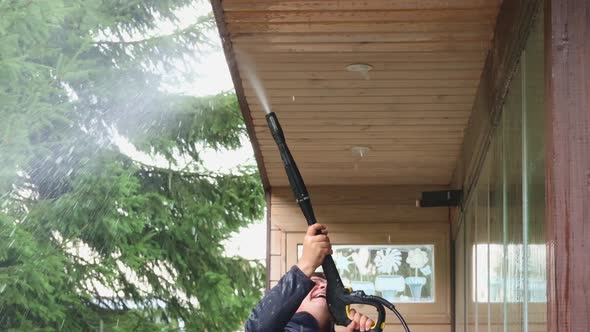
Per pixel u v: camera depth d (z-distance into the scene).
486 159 5.28
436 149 6.75
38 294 13.11
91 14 15.01
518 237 3.97
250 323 2.99
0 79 13.10
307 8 4.49
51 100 14.57
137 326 14.95
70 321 14.20
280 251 7.72
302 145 6.63
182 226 15.84
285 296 3.00
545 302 3.21
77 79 15.07
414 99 5.72
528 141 3.66
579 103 2.81
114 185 14.46
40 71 14.07
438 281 7.70
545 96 2.95
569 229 2.77
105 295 15.27
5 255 12.90
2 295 12.89
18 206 14.02
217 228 16.09
